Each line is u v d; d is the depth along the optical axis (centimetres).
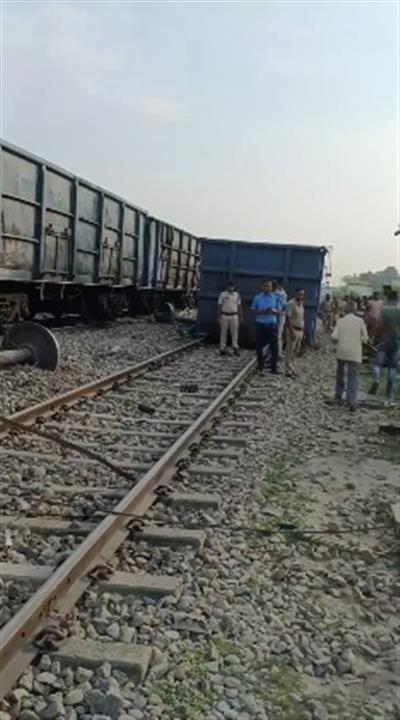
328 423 925
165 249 2581
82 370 1169
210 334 1839
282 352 1463
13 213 1348
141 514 501
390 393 1201
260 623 377
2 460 615
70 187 1623
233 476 628
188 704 303
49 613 346
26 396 891
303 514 548
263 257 1800
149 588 391
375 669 348
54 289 1675
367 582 439
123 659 318
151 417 851
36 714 286
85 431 746
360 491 627
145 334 1970
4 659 301
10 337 1122
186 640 354
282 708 308
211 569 431
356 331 1043
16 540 447
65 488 546
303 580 434
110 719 286
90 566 404
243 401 1020
